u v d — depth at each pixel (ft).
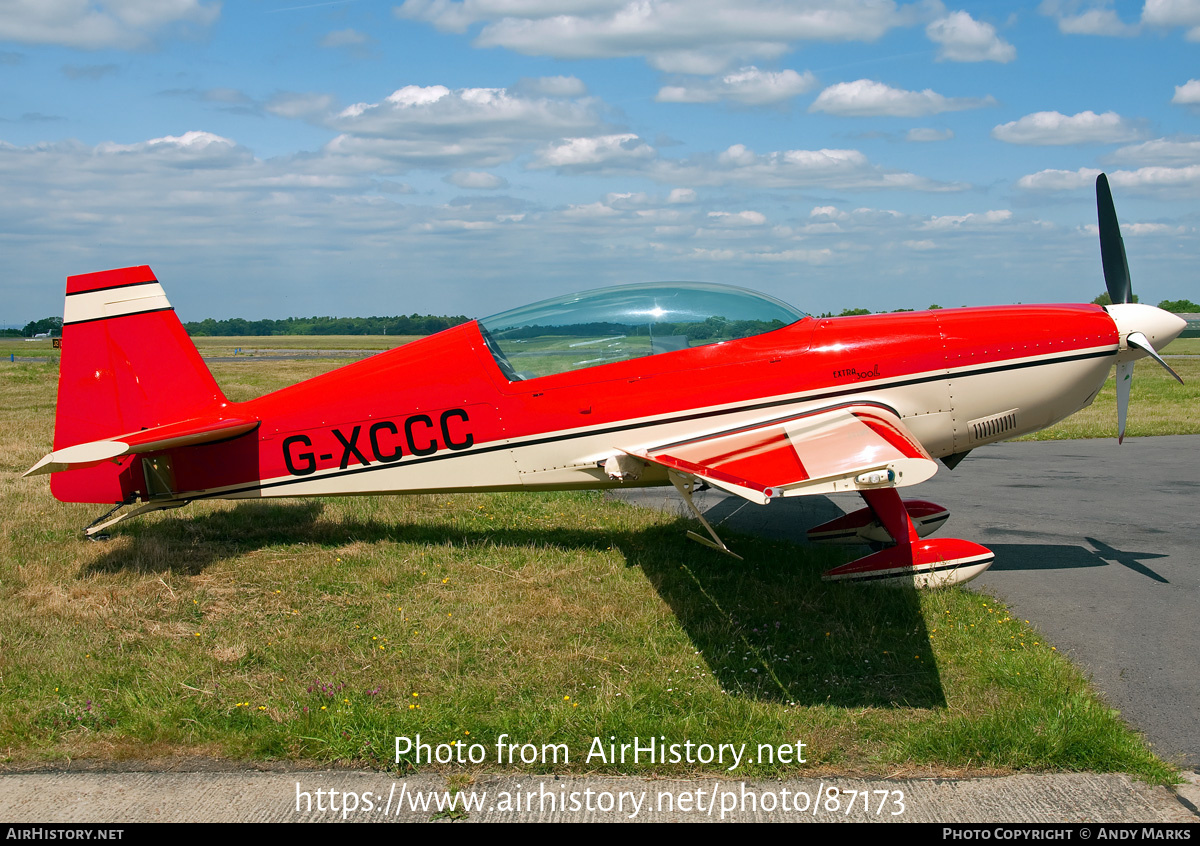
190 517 24.44
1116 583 19.20
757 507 28.12
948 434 20.42
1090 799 10.71
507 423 20.65
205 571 19.42
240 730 12.16
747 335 20.29
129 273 20.65
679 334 20.27
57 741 11.96
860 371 19.86
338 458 21.21
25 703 12.76
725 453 18.07
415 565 19.85
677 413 20.03
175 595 17.74
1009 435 20.92
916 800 10.72
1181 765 11.44
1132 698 13.41
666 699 13.16
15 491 27.66
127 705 12.76
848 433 17.80
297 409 21.18
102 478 21.15
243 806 10.55
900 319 20.47
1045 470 33.94
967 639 15.53
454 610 16.93
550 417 20.48
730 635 15.71
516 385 20.56
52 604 16.99
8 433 42.55
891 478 15.01
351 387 21.12
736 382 19.92
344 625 16.17
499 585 18.52
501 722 12.21
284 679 13.74
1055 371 20.13
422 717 12.34
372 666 14.21
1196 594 18.42
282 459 21.33
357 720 12.21
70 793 10.77
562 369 20.47
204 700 12.94
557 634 15.72
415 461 21.08
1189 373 86.69
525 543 22.07
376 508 25.64
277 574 19.22
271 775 11.25
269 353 211.41
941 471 33.94
